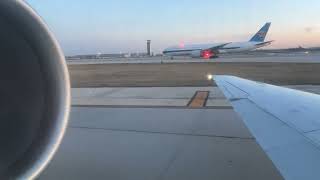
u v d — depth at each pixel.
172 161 9.92
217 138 12.29
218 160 9.96
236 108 8.03
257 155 10.36
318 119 6.70
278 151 5.04
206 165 9.57
